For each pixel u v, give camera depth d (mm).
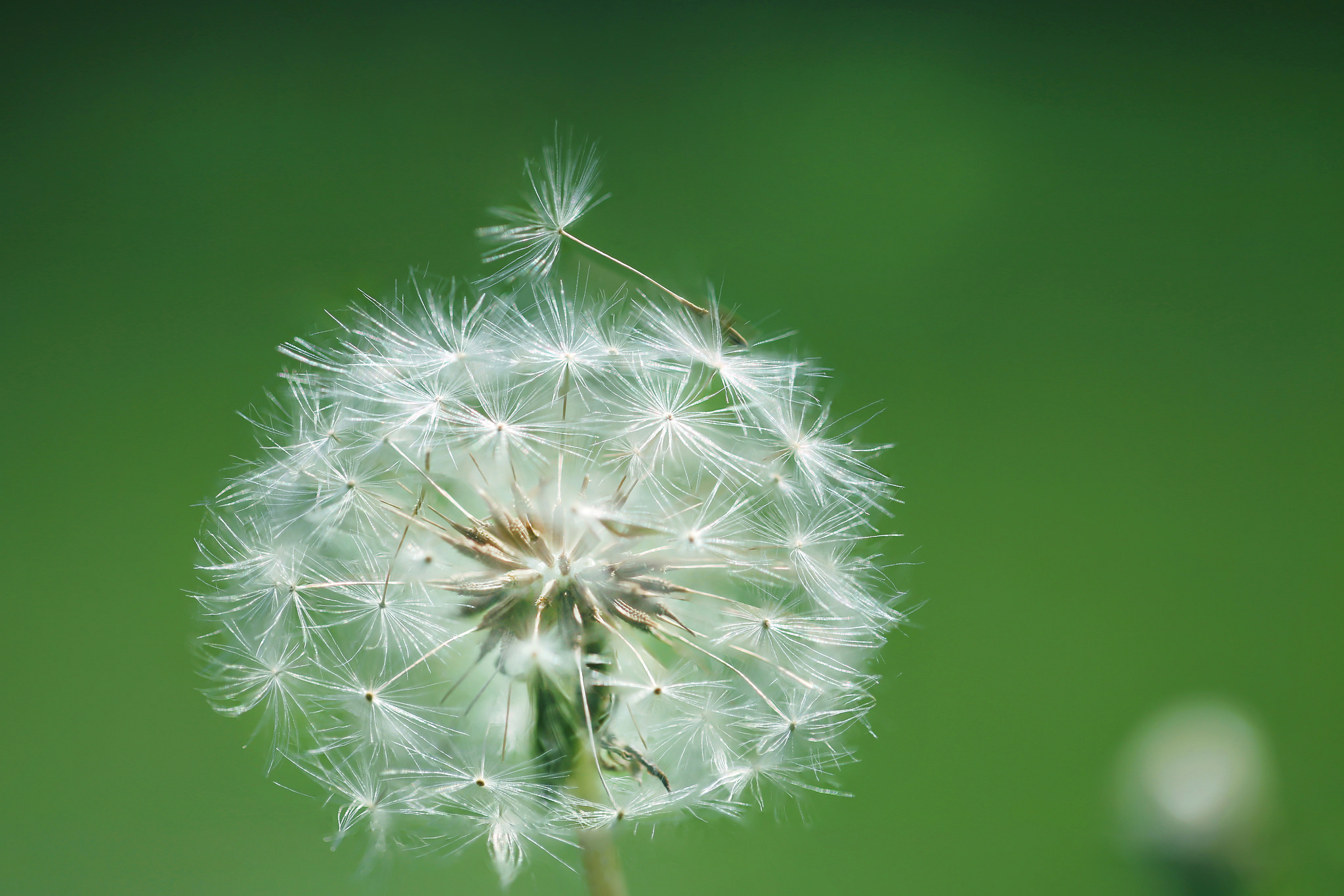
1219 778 239
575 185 234
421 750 223
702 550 224
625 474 226
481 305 231
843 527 230
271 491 228
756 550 227
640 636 224
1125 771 245
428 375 227
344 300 251
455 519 226
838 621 228
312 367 230
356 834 225
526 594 221
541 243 232
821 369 236
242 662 226
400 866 243
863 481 231
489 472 226
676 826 228
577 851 224
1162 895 240
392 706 223
